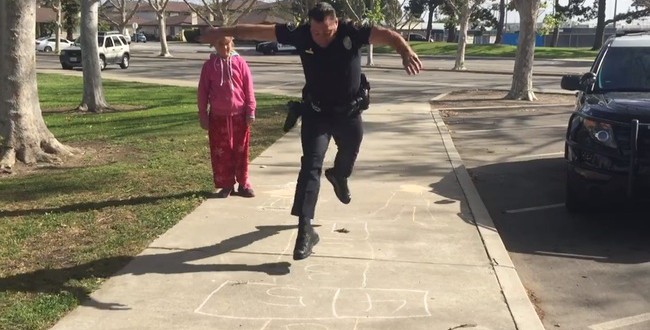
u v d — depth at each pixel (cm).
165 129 1221
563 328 434
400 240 574
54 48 5772
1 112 888
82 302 438
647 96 681
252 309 433
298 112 506
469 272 503
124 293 453
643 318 450
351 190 747
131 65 3809
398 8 4797
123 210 653
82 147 1028
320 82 492
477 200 709
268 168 865
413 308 439
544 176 882
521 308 441
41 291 451
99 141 1088
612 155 611
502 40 7806
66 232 584
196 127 1243
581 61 4441
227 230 593
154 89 2161
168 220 618
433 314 430
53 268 495
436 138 1130
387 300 450
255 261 518
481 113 1591
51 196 713
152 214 638
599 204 648
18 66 882
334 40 480
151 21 10781
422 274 498
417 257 533
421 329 409
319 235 582
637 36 820
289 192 734
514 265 548
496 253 545
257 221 622
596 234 634
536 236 629
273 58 4744
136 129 1226
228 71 676
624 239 619
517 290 471
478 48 5712
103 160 927
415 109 1582
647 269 543
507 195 784
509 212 711
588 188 631
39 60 4300
